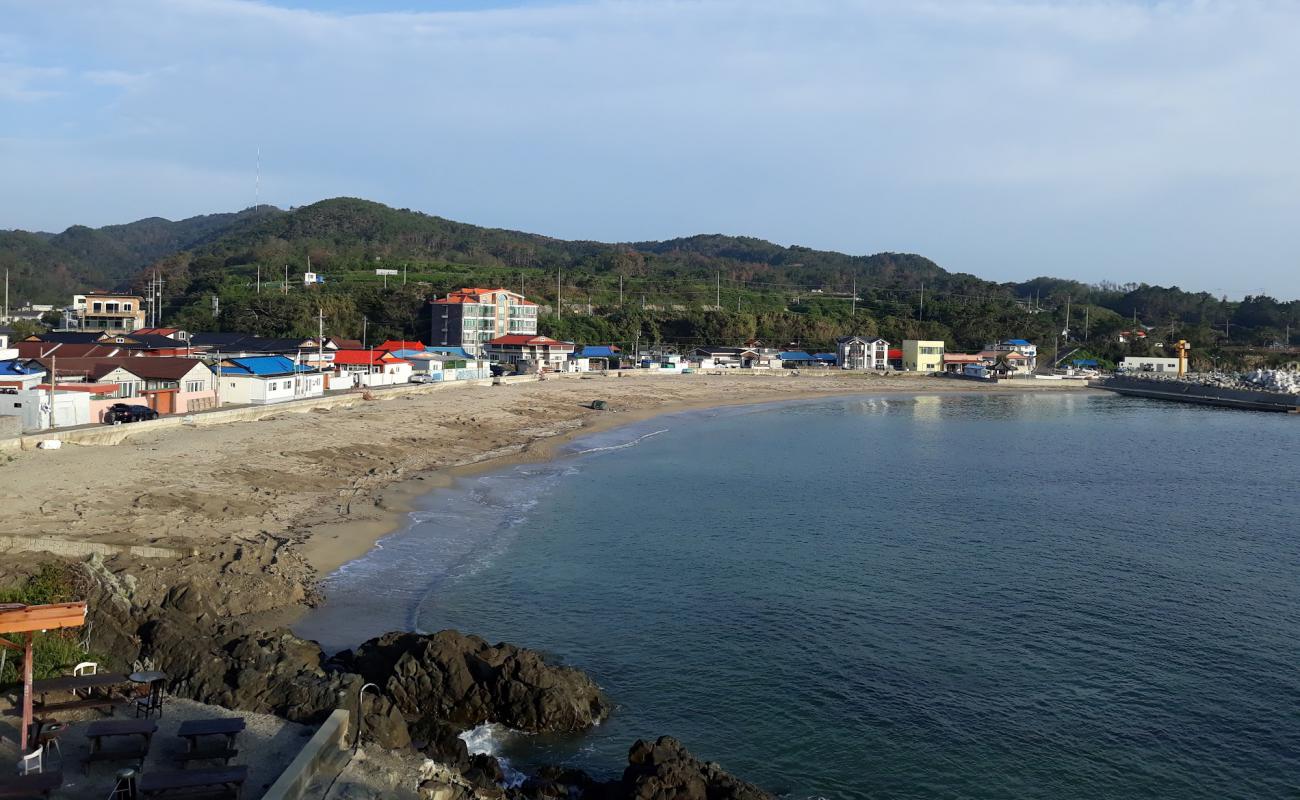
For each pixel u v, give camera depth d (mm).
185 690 28688
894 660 38062
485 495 64938
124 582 36188
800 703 34219
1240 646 40219
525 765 29641
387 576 45500
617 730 32031
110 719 25328
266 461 64250
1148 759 30984
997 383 192250
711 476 76500
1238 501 70875
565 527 57344
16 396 61938
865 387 177625
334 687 28203
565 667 34562
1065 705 34500
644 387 148875
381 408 96062
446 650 32875
